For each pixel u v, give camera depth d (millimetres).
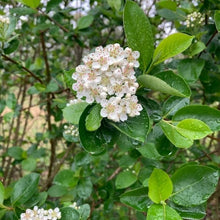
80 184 273
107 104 147
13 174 482
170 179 153
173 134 165
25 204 209
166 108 186
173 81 165
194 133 159
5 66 338
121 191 297
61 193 282
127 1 157
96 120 150
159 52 157
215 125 169
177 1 323
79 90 153
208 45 264
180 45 156
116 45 150
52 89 302
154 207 153
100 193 292
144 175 260
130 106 150
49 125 375
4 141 450
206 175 165
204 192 164
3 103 288
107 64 146
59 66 403
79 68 153
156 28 371
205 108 169
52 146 403
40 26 299
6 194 224
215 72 279
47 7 269
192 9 271
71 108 185
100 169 318
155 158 233
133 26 159
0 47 249
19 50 466
